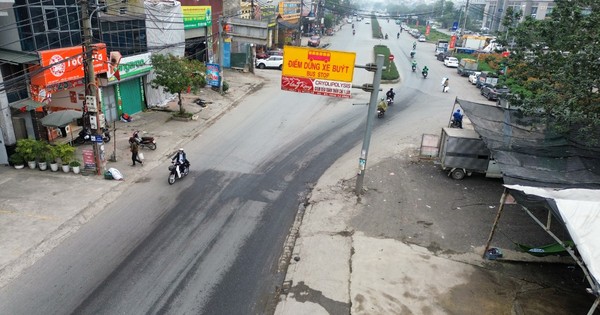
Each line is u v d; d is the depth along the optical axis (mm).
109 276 11461
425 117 30031
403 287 11688
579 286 12266
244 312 10555
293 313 10484
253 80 39875
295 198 17141
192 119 26250
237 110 29469
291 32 67938
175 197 16344
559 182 13836
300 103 32125
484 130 18359
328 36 87625
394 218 15688
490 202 17344
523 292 11812
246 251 13195
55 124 17828
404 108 32438
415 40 93250
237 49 48250
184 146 21969
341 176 19469
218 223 14727
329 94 16531
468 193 18141
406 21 161375
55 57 18094
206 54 39438
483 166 19125
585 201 10844
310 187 18234
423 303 11094
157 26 27469
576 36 15562
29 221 13719
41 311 10039
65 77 18875
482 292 11695
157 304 10578
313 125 26922
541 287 12102
